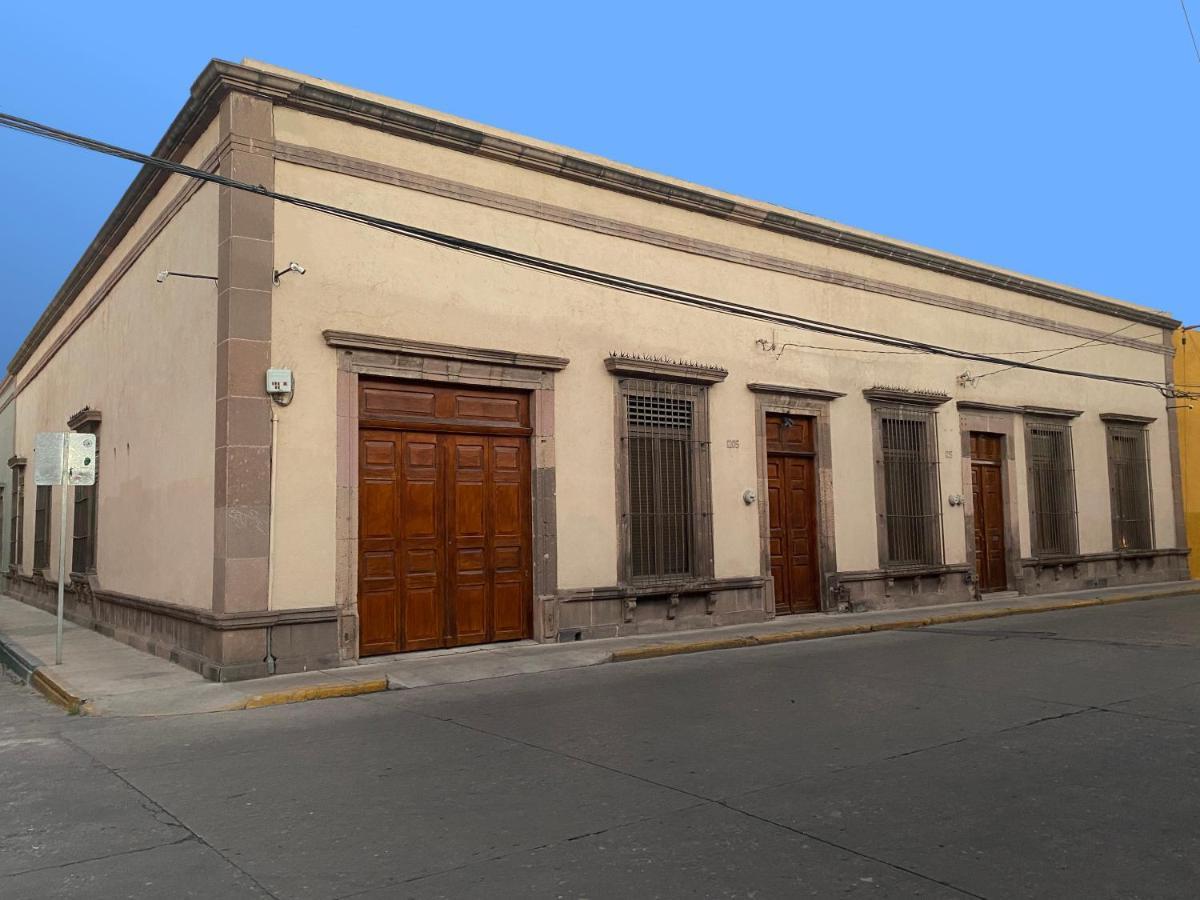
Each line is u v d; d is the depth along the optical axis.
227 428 9.42
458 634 11.06
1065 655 10.31
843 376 15.41
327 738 6.91
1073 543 19.03
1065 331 19.66
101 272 15.60
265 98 9.90
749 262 14.26
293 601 9.67
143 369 12.77
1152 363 21.75
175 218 11.59
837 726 6.87
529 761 6.03
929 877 3.94
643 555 12.63
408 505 10.81
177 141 11.02
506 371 11.48
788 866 4.08
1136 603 17.33
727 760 5.93
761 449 14.09
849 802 5.00
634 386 12.70
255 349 9.62
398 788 5.47
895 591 15.69
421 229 10.04
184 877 4.13
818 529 14.84
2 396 26.70
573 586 11.84
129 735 7.21
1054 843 4.32
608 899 3.75
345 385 10.22
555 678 9.52
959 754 5.98
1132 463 20.97
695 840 4.43
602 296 12.53
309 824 4.84
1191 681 8.50
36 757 6.54
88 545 15.06
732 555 13.53
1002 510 18.00
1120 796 5.04
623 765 5.87
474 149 11.40
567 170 12.23
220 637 9.27
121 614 13.08
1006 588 17.84
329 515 9.99
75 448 10.84
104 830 4.84
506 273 11.61
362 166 10.53
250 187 8.46
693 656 11.06
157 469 11.82
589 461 12.17
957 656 10.43
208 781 5.76
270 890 3.95
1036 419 18.75
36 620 16.45
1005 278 18.19
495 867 4.14
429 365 10.84
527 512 11.75
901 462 16.17
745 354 14.08
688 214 13.64
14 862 4.39
